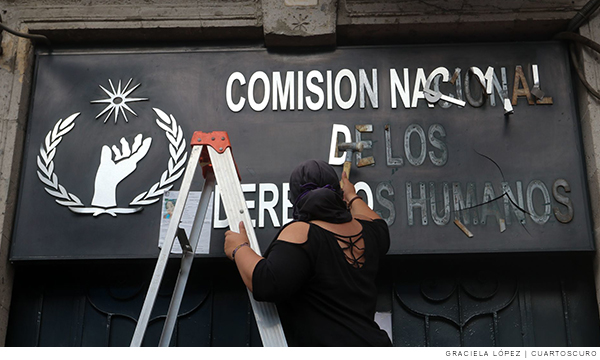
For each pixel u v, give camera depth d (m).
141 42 3.79
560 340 3.40
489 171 3.48
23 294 3.54
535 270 3.52
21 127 3.62
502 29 3.71
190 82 3.69
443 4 3.67
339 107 3.61
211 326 3.47
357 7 3.69
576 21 3.59
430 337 3.44
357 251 2.40
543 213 3.39
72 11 3.73
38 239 3.42
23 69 3.67
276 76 3.68
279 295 2.18
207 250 3.37
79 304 3.54
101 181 3.52
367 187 3.46
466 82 3.64
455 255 3.38
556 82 3.62
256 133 3.58
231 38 3.79
